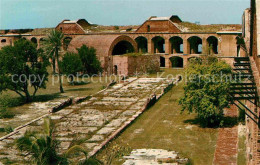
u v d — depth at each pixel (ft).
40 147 56.54
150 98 123.85
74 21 267.39
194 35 225.15
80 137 90.74
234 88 47.65
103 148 82.38
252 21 53.93
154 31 243.60
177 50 253.44
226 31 202.49
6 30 300.61
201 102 92.17
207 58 141.49
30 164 57.41
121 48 257.34
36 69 145.79
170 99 133.39
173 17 245.45
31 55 146.72
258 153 46.60
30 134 57.62
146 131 95.91
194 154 76.95
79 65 182.29
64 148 81.51
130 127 100.32
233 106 113.29
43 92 164.35
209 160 73.15
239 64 53.06
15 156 78.54
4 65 137.39
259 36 40.65
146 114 113.80
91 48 208.44
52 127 62.28
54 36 160.25
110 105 128.36
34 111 126.52
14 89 139.95
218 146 81.15
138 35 248.32
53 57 190.08
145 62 215.92
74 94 156.66
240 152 76.38
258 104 44.37
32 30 304.50
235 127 93.97
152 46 245.45
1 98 134.62
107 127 100.27
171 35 235.81
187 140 86.69
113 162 69.56
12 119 115.65
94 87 173.88
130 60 209.46
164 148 81.41
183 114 110.93
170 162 69.15
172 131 94.63
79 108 124.88
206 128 95.09
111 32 261.65
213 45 235.61
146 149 79.30
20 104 139.74
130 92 151.23
